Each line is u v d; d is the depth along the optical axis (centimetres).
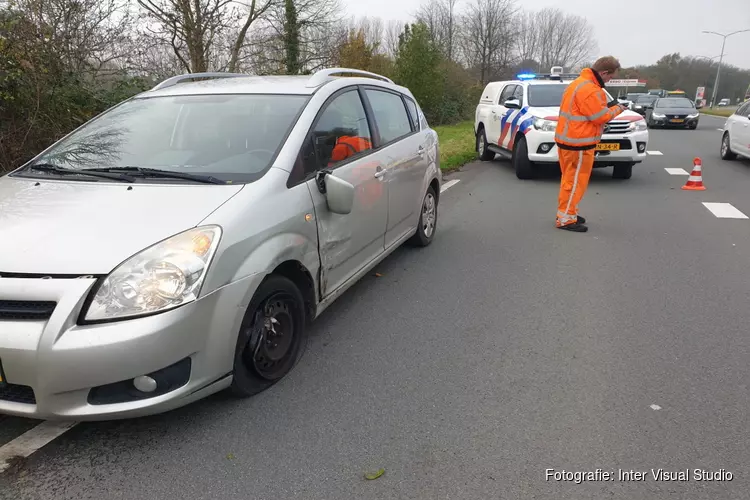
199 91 403
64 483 240
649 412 288
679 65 8975
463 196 873
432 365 339
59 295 233
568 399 301
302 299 330
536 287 471
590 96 606
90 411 238
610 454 256
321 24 1642
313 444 265
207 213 272
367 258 430
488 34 4091
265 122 356
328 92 392
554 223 693
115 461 254
